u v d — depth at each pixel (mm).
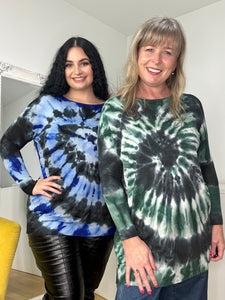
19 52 2303
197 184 906
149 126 896
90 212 1230
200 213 900
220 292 1614
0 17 2199
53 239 1183
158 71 904
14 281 2014
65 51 1322
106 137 889
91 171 1241
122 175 892
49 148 1240
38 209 1236
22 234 2121
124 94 924
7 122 2158
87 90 1381
